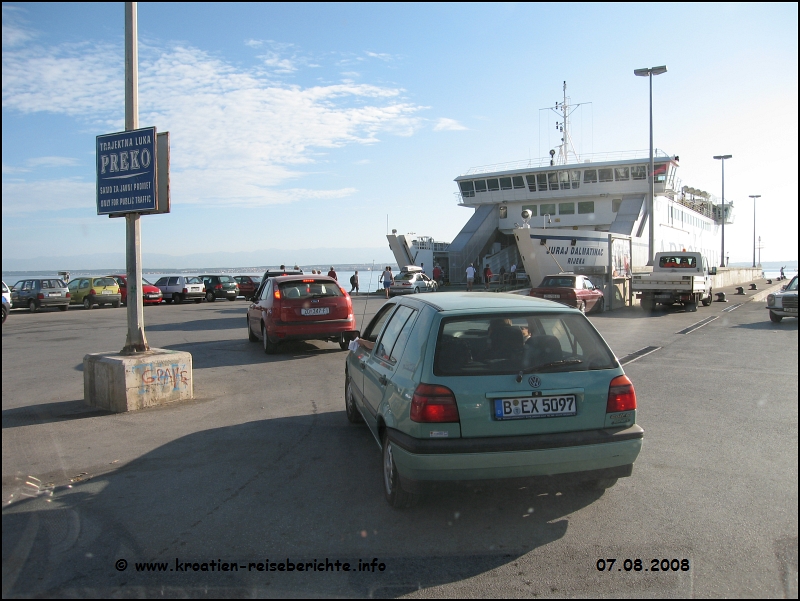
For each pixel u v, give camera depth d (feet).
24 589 10.09
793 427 19.90
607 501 13.70
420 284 110.01
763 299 97.40
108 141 23.86
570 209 122.72
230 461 16.65
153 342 44.19
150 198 22.88
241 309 82.69
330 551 11.39
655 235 116.06
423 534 12.07
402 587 10.12
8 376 30.32
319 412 22.36
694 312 69.62
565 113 132.67
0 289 69.36
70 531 12.23
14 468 16.12
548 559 11.05
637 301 86.43
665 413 21.84
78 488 14.66
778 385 26.89
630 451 12.33
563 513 13.06
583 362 12.78
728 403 23.43
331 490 14.44
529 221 127.34
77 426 20.35
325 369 31.86
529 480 11.95
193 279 104.22
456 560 11.03
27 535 12.07
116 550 11.45
